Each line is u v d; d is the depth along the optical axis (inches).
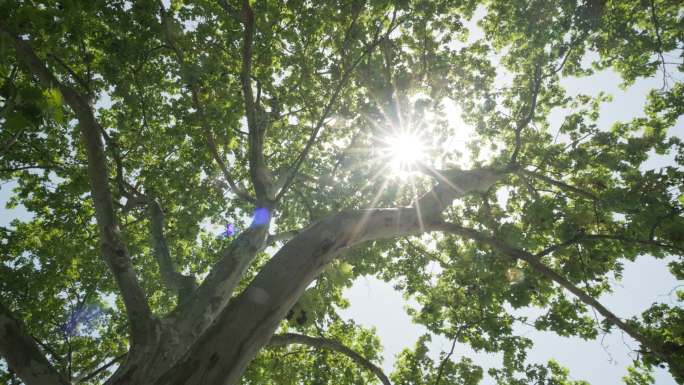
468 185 286.7
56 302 473.4
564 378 339.0
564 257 331.9
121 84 377.4
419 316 406.9
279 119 459.5
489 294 300.8
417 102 398.0
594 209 303.3
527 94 393.7
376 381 447.2
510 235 282.7
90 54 360.8
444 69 422.0
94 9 343.9
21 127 98.7
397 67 415.8
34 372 186.2
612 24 370.6
